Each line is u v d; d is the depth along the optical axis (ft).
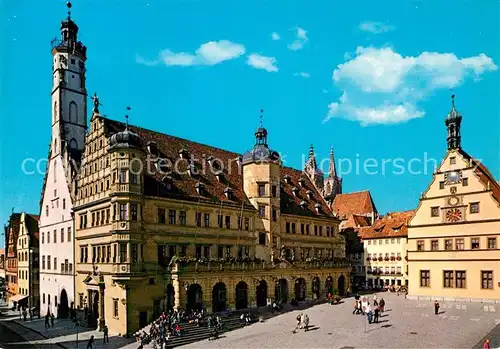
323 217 295.69
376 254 346.95
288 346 145.28
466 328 162.30
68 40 268.62
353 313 203.82
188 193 217.15
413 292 256.11
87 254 213.46
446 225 246.88
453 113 248.73
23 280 306.96
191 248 212.43
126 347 161.38
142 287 188.34
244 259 221.05
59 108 259.39
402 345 139.64
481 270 232.53
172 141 239.50
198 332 170.09
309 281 258.57
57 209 249.96
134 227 188.75
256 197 249.55
